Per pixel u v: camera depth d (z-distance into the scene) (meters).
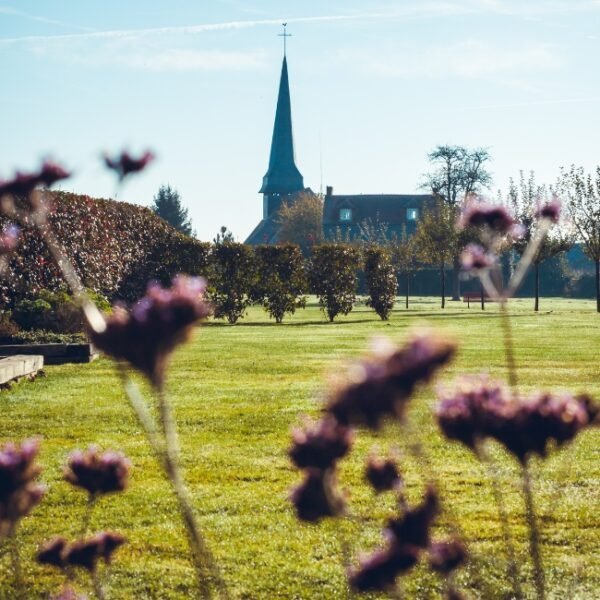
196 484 8.70
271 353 21.39
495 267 3.12
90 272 28.58
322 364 18.78
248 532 7.23
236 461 9.64
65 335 20.20
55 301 21.95
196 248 34.84
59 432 11.27
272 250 35.34
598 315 42.25
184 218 97.00
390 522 2.45
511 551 3.08
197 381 16.09
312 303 59.06
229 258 35.06
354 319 38.47
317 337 26.73
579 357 20.12
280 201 130.00
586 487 8.50
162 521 7.54
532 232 43.09
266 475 9.04
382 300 37.62
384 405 1.77
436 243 58.38
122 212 32.22
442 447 10.02
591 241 48.12
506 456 9.74
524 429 2.34
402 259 70.00
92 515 7.69
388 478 2.72
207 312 2.19
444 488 8.45
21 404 13.30
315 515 2.39
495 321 36.41
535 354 20.86
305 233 98.31
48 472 9.09
